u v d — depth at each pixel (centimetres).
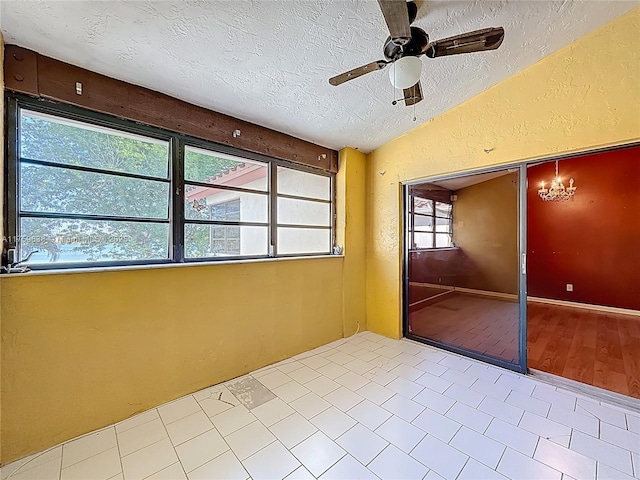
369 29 186
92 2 144
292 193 394
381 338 366
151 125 223
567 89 235
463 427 197
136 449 177
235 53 192
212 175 304
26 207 180
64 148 196
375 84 243
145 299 214
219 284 254
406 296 368
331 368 284
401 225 360
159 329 221
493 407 219
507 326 349
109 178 213
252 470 161
